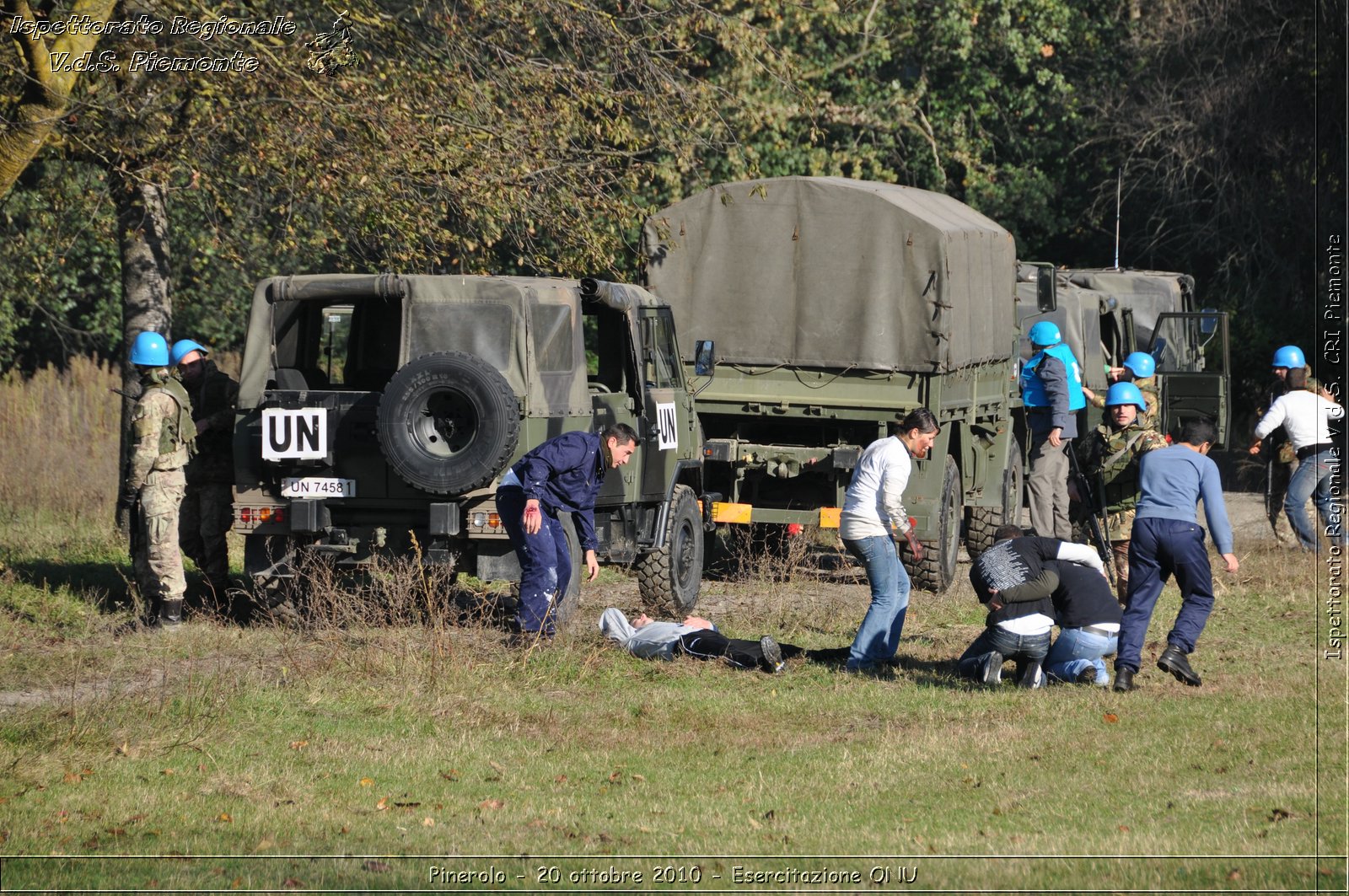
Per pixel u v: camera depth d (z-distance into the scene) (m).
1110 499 46.00
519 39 60.44
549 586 39.06
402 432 39.00
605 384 46.66
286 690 34.62
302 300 43.06
